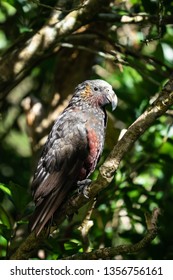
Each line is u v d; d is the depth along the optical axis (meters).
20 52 11.16
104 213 11.90
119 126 14.17
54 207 9.40
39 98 14.81
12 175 14.73
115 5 13.11
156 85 13.16
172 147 12.69
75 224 11.58
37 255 11.11
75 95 11.18
